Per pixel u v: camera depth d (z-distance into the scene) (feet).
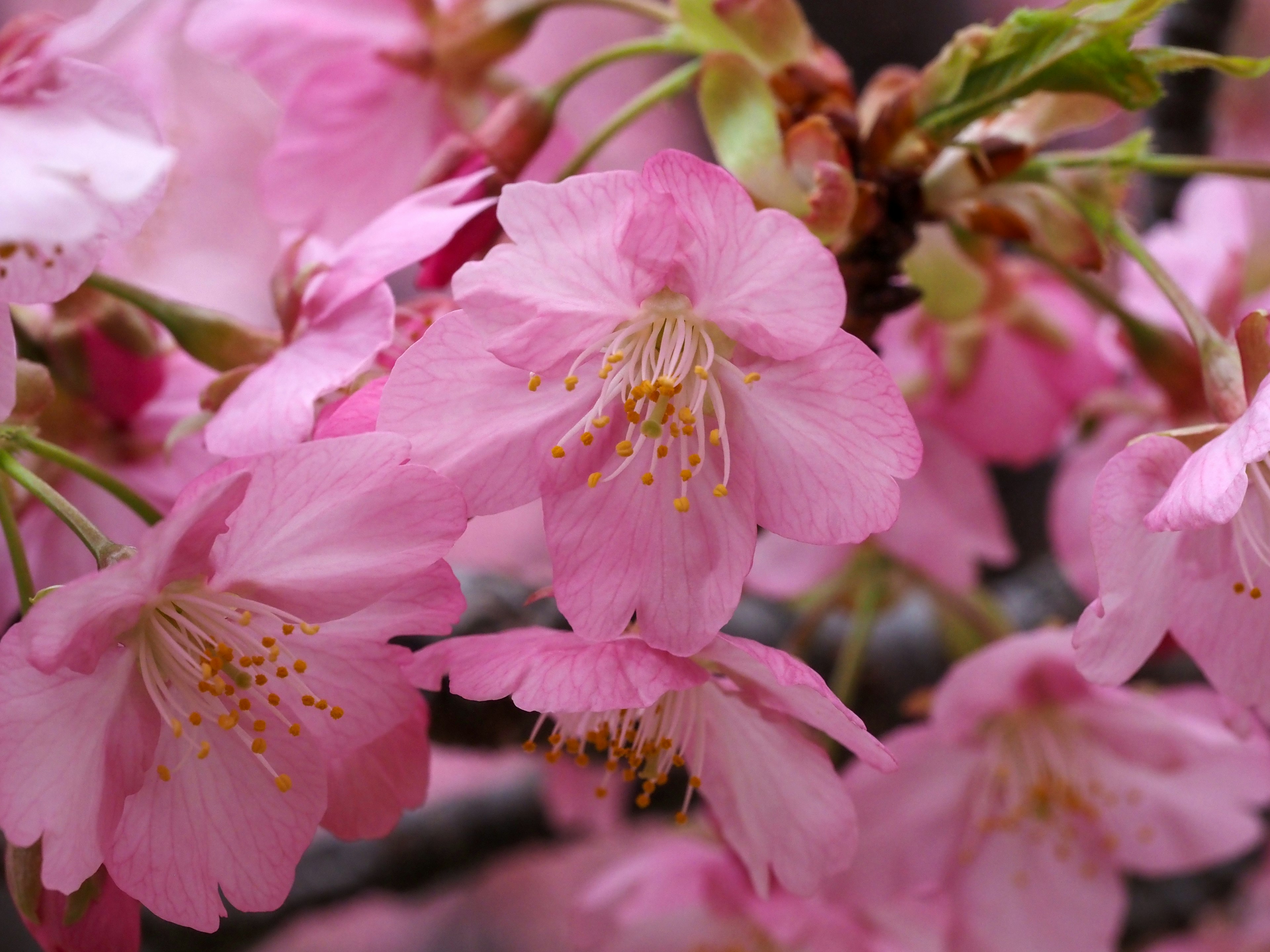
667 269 0.63
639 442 0.64
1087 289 0.77
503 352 0.62
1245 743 0.75
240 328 0.68
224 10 0.75
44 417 0.71
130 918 0.63
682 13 0.71
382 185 0.77
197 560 0.62
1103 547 0.62
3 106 0.61
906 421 0.62
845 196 0.66
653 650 0.63
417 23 0.76
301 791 0.64
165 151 0.61
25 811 0.60
